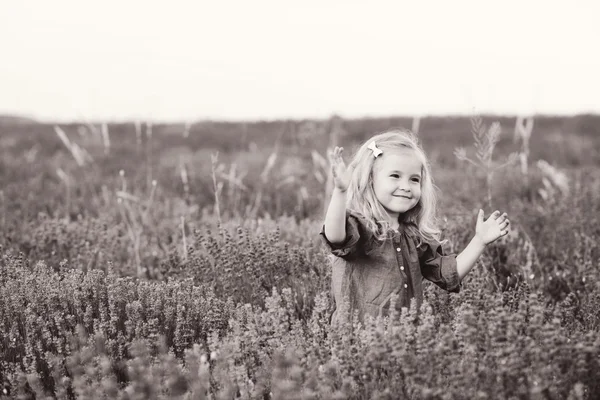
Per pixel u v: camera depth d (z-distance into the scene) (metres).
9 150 18.38
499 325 3.25
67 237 6.70
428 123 24.22
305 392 2.94
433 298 4.41
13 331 3.93
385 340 3.23
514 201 8.75
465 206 8.61
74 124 26.94
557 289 5.63
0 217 7.90
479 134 6.52
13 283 4.40
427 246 4.28
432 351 3.14
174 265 5.73
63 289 4.36
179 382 3.34
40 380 3.65
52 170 13.61
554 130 22.23
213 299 4.29
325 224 3.78
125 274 5.88
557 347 3.11
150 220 8.02
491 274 5.38
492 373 3.08
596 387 3.21
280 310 3.67
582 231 6.64
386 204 4.11
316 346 3.48
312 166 13.52
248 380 3.27
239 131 22.81
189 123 12.69
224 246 5.39
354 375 3.27
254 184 10.95
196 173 12.23
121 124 25.42
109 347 3.71
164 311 4.17
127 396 3.22
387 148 4.14
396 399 3.10
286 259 5.26
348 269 4.10
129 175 12.58
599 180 10.56
